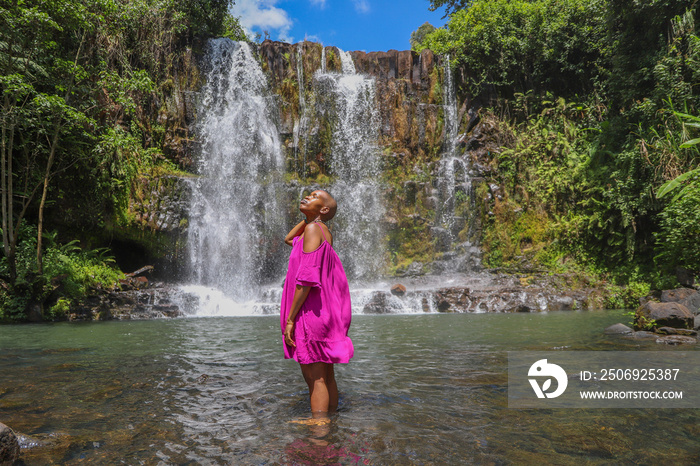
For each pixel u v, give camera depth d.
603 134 17.02
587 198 16.81
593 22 19.25
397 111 19.56
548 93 20.03
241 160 17.77
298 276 2.40
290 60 19.39
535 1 21.69
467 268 17.50
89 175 13.60
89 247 13.95
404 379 3.21
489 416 2.29
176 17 17.09
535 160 18.50
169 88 16.78
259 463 1.66
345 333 2.52
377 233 18.11
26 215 13.03
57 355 4.58
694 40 13.27
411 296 12.80
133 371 3.59
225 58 18.36
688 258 8.69
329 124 19.11
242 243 16.59
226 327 7.66
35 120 10.84
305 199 2.58
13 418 2.28
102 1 11.61
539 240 17.25
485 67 20.70
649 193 13.81
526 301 12.41
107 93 13.71
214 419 2.25
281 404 2.54
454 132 20.11
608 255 15.85
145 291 12.33
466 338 5.77
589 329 6.76
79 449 1.83
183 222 15.42
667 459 1.70
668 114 13.59
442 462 1.67
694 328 5.80
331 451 1.78
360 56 20.67
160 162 16.00
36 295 10.08
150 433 2.03
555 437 1.96
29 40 10.68
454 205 18.64
